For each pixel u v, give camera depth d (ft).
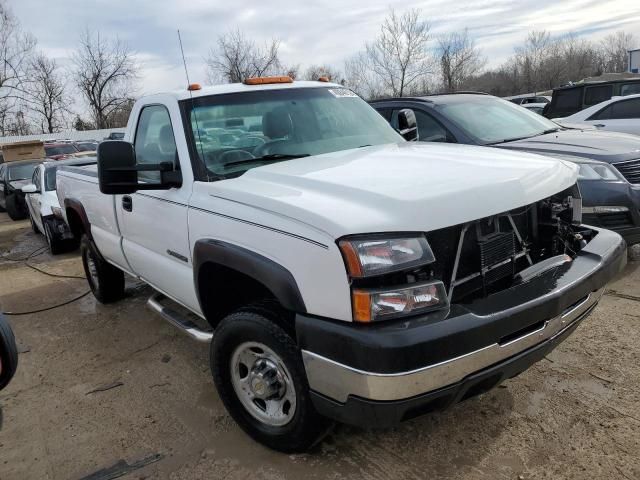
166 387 12.80
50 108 148.56
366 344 7.19
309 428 8.91
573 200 10.92
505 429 9.87
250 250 8.89
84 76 145.38
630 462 8.77
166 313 12.57
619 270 10.18
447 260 8.18
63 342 16.20
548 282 8.64
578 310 9.03
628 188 16.20
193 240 10.51
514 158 10.46
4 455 10.63
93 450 10.52
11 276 25.72
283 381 9.19
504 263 9.05
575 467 8.78
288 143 12.07
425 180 8.68
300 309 8.05
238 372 9.96
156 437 10.77
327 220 7.68
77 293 21.26
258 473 9.36
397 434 10.02
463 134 19.53
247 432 10.11
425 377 7.22
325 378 7.87
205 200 10.19
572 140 18.71
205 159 10.98
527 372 11.71
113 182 10.55
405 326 7.28
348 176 9.23
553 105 40.98
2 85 141.08
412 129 15.15
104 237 15.84
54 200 29.53
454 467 9.05
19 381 13.85
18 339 16.88
